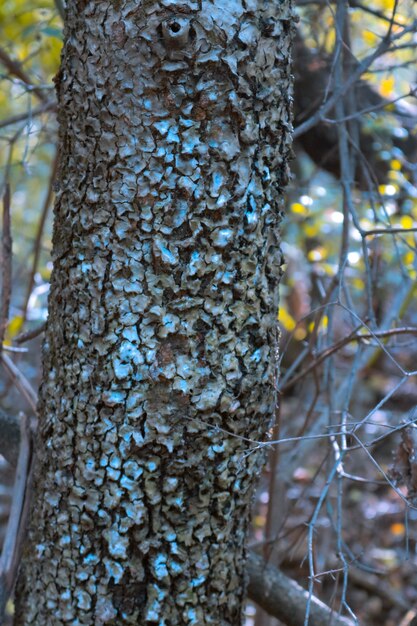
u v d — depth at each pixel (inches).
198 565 44.9
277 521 65.4
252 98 42.9
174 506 44.3
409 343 63.6
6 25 89.7
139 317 43.1
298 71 78.3
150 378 43.2
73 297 44.3
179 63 41.9
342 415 55.3
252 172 43.3
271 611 55.3
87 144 43.3
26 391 55.0
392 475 48.7
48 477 45.7
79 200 43.7
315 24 73.5
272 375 45.3
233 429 44.3
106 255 43.2
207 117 42.4
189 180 42.5
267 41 43.1
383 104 60.0
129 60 42.2
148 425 43.4
